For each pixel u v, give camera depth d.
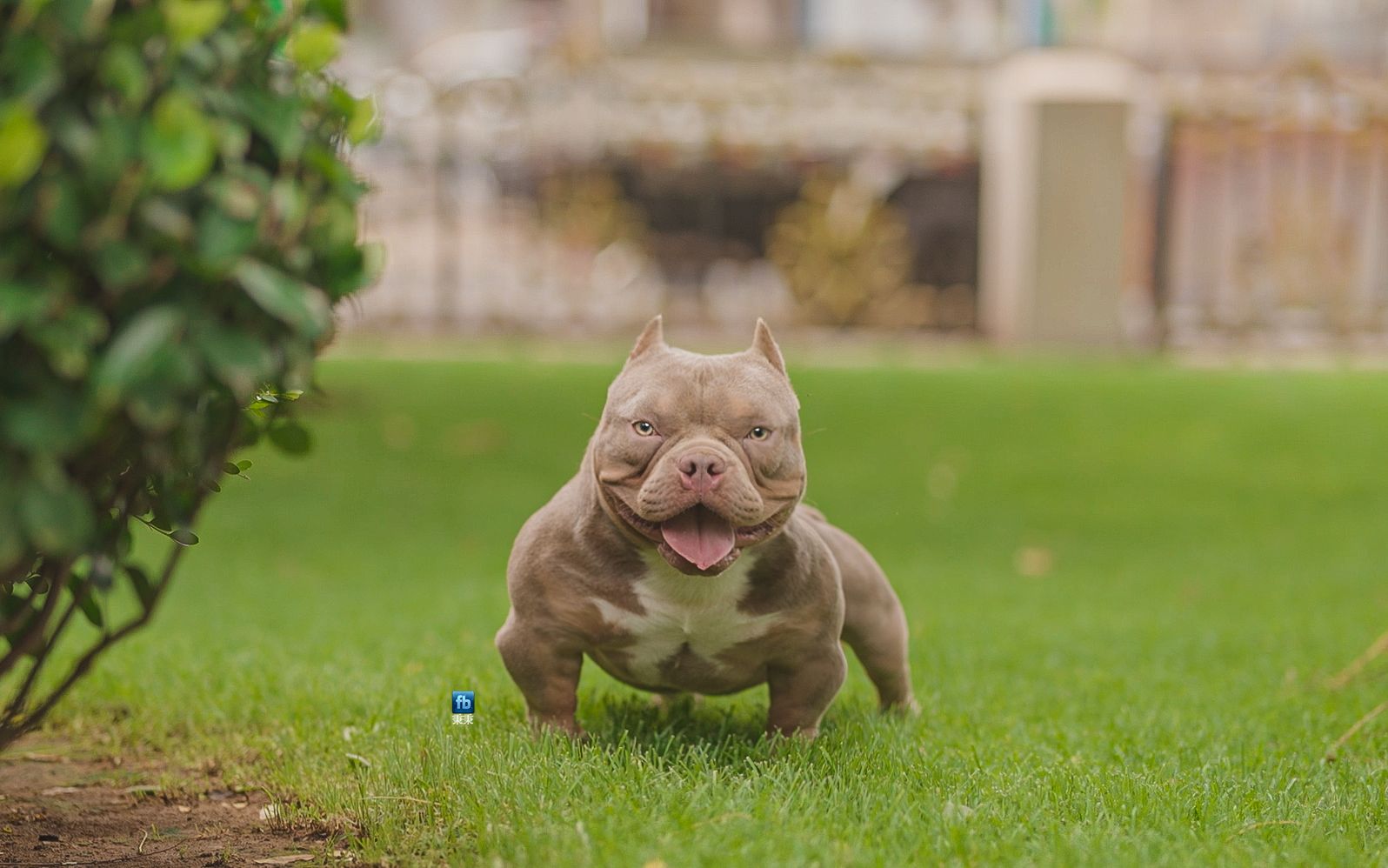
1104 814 4.38
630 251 20.94
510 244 22.11
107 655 6.97
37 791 5.01
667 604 4.70
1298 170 22.31
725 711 5.79
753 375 4.59
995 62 23.42
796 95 21.31
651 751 4.80
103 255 2.78
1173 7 27.53
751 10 25.27
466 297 21.19
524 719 5.35
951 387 16.59
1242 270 21.20
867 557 5.54
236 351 2.93
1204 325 20.98
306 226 3.20
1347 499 13.07
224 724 5.72
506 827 4.05
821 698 4.95
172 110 2.76
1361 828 4.34
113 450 3.14
